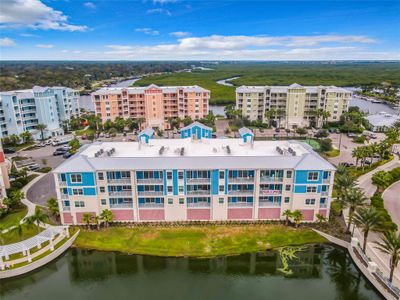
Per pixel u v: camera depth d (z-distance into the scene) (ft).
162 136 414.41
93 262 174.09
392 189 250.37
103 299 151.53
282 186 196.03
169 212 200.95
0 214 207.62
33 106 406.00
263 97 477.77
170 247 181.06
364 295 153.99
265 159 195.31
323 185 193.57
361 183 261.85
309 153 200.34
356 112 472.03
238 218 203.10
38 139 402.52
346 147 365.40
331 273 167.32
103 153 209.46
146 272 167.22
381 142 323.78
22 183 258.78
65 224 200.54
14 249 168.66
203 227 197.88
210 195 197.16
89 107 650.02
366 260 161.07
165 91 467.93
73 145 334.44
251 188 203.00
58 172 188.65
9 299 154.61
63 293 156.76
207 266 170.09
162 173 194.59
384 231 162.91
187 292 153.99
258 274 166.09
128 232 193.67
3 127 376.68
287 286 158.61
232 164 192.54
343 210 214.90
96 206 196.44
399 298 136.77
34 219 178.50
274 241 185.88
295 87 456.04
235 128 454.81
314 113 454.81
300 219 191.72
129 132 438.40
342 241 181.06
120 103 462.60
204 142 233.14
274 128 464.65
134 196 196.85
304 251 179.73
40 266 169.17
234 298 149.69
